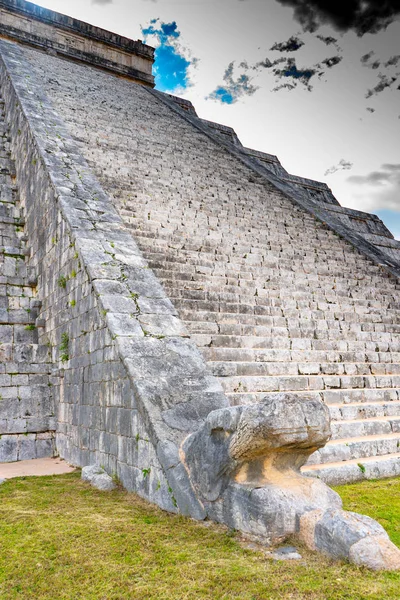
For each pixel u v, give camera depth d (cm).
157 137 1952
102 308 695
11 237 1209
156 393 569
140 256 833
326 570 356
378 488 579
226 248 1239
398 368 1002
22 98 1437
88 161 1451
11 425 885
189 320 889
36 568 379
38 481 671
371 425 746
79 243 820
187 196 1476
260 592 328
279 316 1019
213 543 412
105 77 2677
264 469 439
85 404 761
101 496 570
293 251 1379
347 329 1076
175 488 493
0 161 1400
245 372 798
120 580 355
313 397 433
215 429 460
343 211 2258
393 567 357
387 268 1488
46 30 2717
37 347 975
